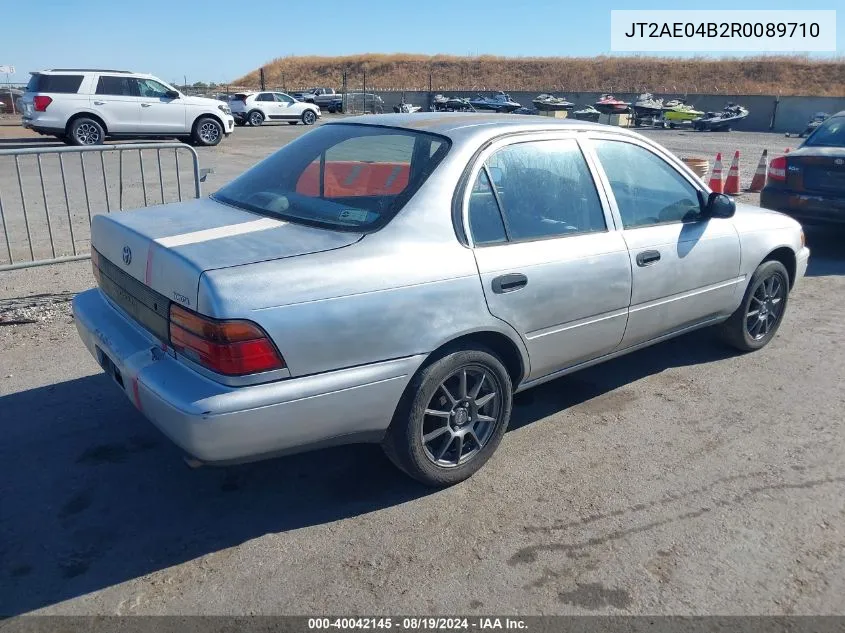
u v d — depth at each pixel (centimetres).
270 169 394
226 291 270
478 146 352
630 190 423
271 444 286
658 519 330
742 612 274
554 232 376
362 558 301
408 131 369
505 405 363
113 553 301
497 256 344
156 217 352
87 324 352
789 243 527
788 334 582
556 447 396
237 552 304
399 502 342
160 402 280
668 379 490
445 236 329
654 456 387
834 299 683
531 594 281
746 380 489
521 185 368
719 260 467
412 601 276
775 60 6544
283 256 293
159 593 279
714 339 541
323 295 288
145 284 310
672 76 6850
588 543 312
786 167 834
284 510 334
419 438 331
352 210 333
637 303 416
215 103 2019
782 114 3812
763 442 404
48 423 404
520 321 355
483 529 322
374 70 7969
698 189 464
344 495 347
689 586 287
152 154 1775
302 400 285
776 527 326
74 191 1186
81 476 356
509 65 7725
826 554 308
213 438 272
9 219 945
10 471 358
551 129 390
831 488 358
